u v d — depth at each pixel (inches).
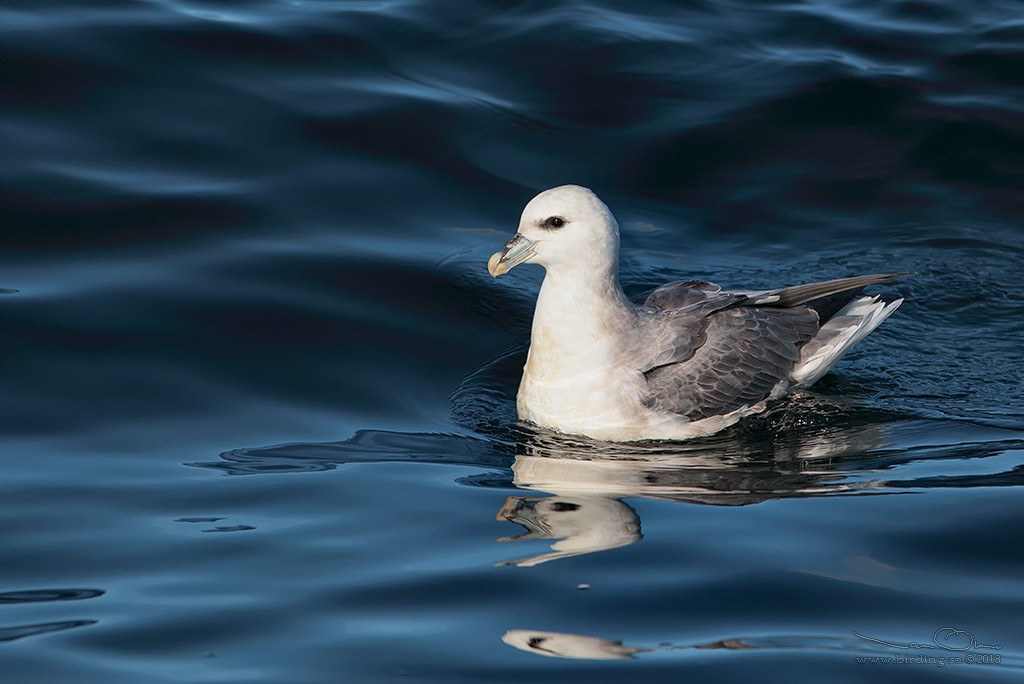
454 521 396.2
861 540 378.9
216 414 474.3
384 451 454.6
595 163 680.4
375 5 792.9
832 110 717.3
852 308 534.9
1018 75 739.4
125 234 583.8
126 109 666.8
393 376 515.2
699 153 690.8
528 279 607.5
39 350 499.5
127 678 307.4
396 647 321.4
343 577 357.1
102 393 478.9
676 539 380.5
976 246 623.8
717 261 614.5
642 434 483.5
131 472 426.3
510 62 748.6
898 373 534.0
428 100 708.0
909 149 693.9
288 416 477.4
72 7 740.7
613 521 395.5
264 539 380.8
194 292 551.2
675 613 336.8
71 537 380.2
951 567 361.1
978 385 520.7
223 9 769.6
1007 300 584.4
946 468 437.1
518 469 446.0
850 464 447.5
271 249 588.7
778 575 356.8
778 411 504.1
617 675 309.0
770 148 695.7
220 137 659.4
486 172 666.2
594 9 796.6
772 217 649.6
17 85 666.2
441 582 354.3
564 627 331.0
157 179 624.7
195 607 340.8
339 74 722.2
